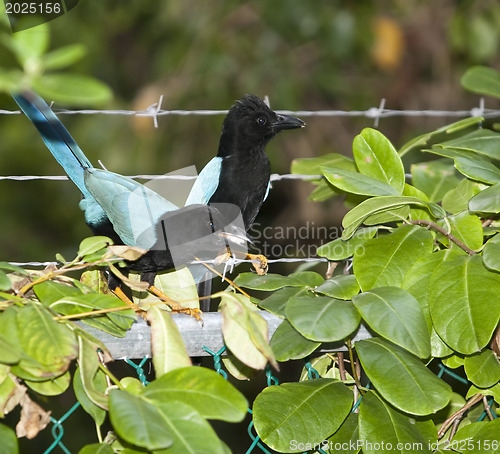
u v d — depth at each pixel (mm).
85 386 4258
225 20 13102
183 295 6125
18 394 4551
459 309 4926
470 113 7453
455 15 13102
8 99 7914
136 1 13195
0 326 4277
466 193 5902
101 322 4770
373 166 5789
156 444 3770
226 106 12938
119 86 14336
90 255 4891
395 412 5074
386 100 14336
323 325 4734
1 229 13125
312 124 13984
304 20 12867
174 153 12812
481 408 5938
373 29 13320
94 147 12453
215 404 4164
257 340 4316
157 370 4441
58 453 10203
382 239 5406
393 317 4773
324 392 5062
